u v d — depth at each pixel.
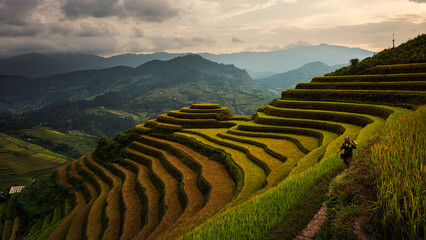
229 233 9.51
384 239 7.18
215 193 29.05
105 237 35.81
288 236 8.67
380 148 11.83
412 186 7.95
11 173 155.38
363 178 11.29
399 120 19.55
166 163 50.78
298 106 57.28
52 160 184.38
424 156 10.42
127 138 76.38
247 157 38.12
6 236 63.53
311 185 13.12
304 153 34.09
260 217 10.19
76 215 48.00
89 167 76.56
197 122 72.00
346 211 9.09
